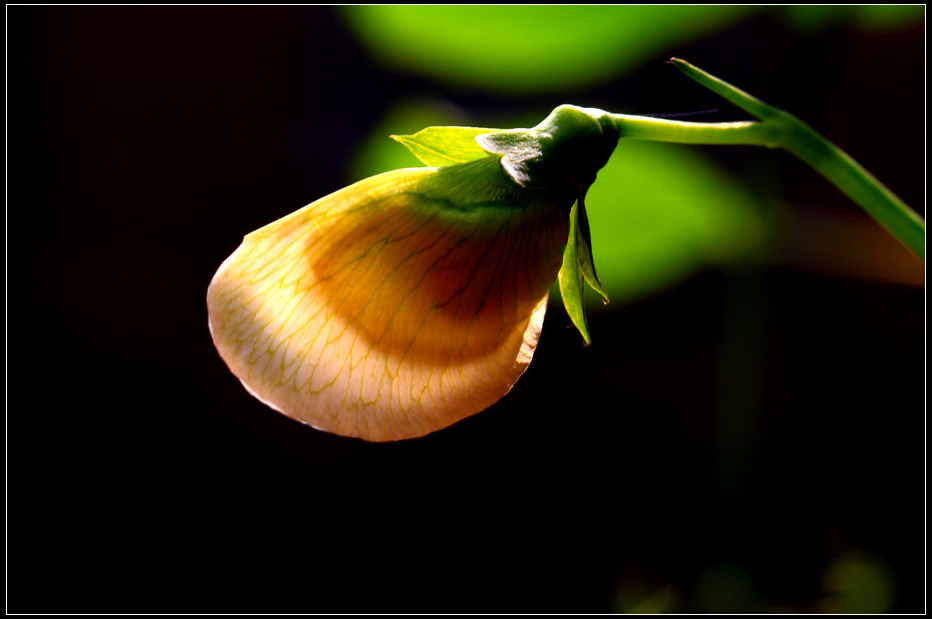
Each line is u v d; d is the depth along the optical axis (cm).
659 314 47
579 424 44
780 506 35
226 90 47
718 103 43
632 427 43
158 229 47
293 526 41
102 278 46
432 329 18
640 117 19
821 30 24
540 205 18
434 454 44
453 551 39
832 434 39
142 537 40
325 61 49
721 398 25
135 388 45
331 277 18
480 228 18
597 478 41
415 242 18
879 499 35
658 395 45
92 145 45
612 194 23
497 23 23
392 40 28
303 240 18
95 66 44
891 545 33
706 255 25
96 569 37
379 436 18
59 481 41
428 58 28
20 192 45
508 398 46
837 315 41
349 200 18
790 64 25
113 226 47
